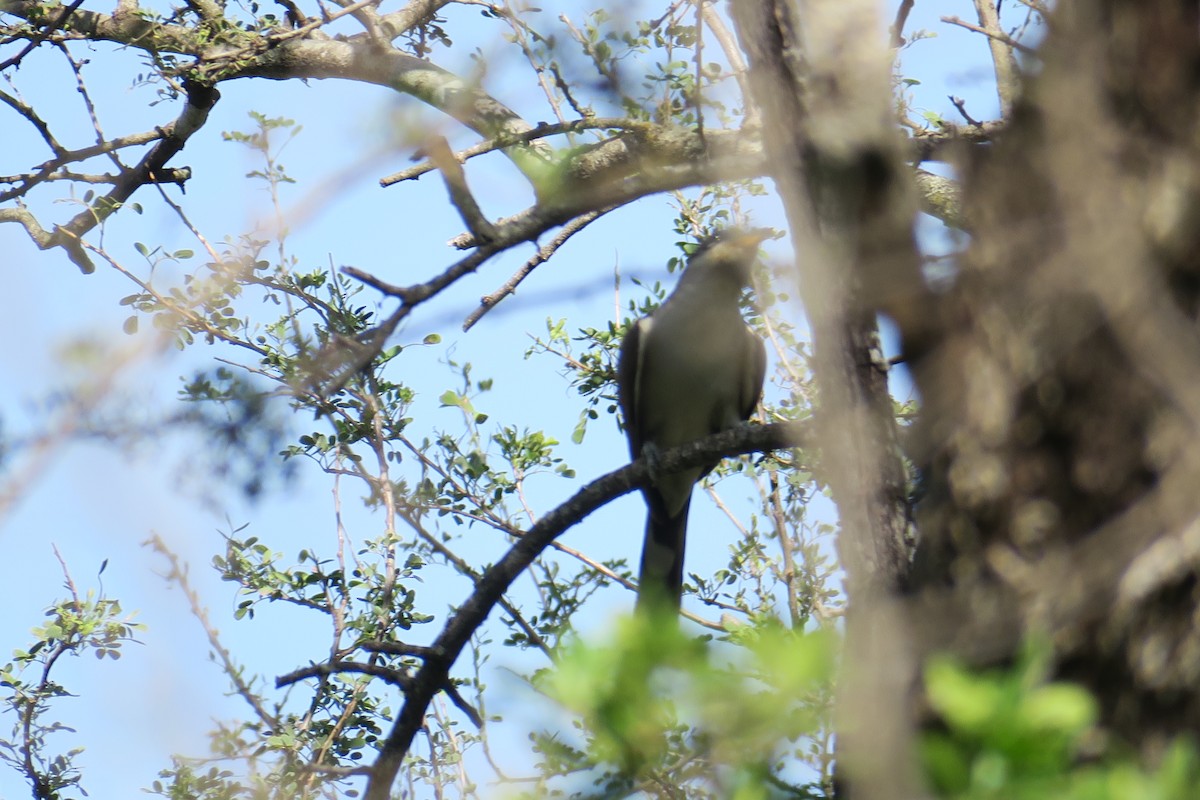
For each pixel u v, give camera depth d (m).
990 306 5.34
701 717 4.10
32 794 11.19
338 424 12.17
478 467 12.28
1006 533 5.19
